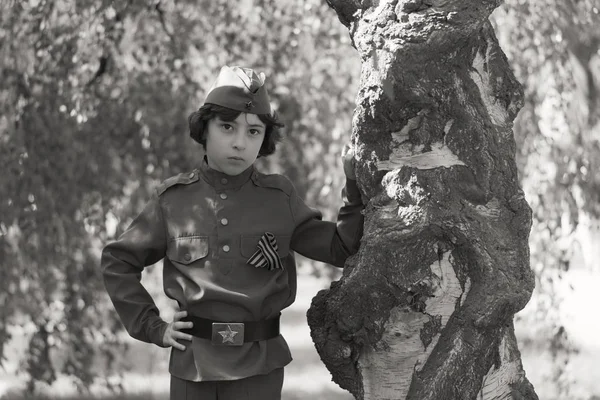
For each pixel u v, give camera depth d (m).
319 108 5.02
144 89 4.73
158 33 4.81
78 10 4.54
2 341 4.71
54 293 4.74
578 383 5.97
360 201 2.19
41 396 5.47
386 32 1.86
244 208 2.18
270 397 2.12
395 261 1.89
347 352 1.98
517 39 4.59
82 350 4.88
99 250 4.85
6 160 4.52
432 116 1.89
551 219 4.57
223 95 2.12
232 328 2.07
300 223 2.23
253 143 2.15
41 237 4.65
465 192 1.88
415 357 1.92
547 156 4.61
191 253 2.13
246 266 2.13
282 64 4.98
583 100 4.57
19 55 4.50
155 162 4.78
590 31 4.51
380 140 1.95
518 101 1.97
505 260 1.88
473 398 1.89
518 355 2.02
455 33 1.83
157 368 7.70
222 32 4.89
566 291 11.99
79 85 4.69
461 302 1.89
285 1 4.97
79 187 4.70
